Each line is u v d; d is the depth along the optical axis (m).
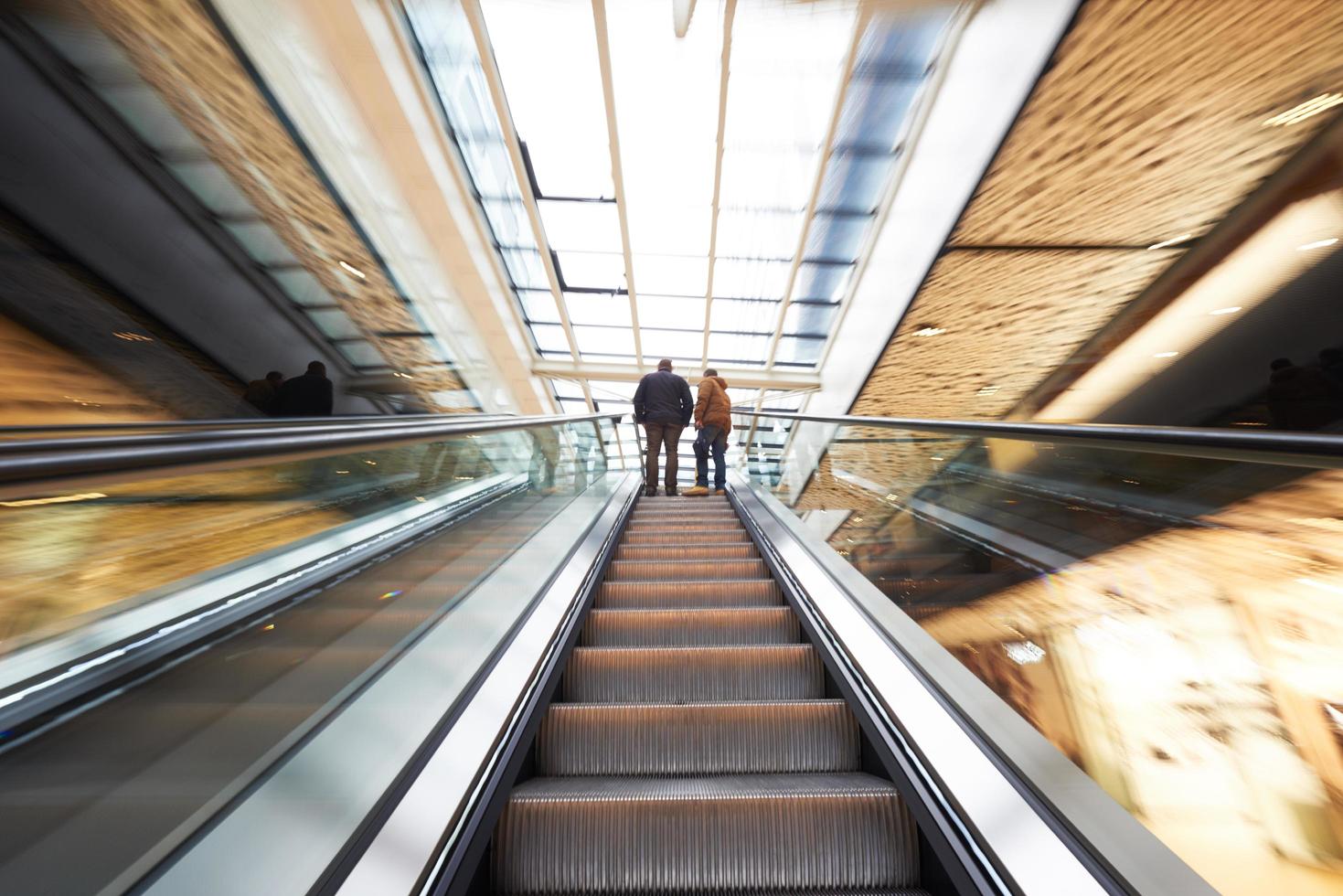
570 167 9.07
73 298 4.40
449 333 10.26
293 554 2.21
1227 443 1.35
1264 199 5.16
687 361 14.59
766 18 6.50
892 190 8.55
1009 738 1.45
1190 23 4.16
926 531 3.34
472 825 1.33
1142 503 2.35
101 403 4.57
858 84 7.20
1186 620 2.19
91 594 1.48
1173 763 2.14
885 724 1.76
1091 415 8.38
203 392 5.59
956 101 6.43
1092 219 6.04
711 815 1.55
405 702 1.56
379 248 8.08
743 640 2.89
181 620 1.60
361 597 2.13
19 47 4.14
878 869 1.51
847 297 11.12
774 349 13.50
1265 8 3.90
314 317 7.19
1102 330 7.40
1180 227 5.76
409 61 7.35
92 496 1.53
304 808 1.16
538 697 1.94
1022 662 2.65
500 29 7.07
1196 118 4.77
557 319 13.12
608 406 19.80
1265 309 5.48
